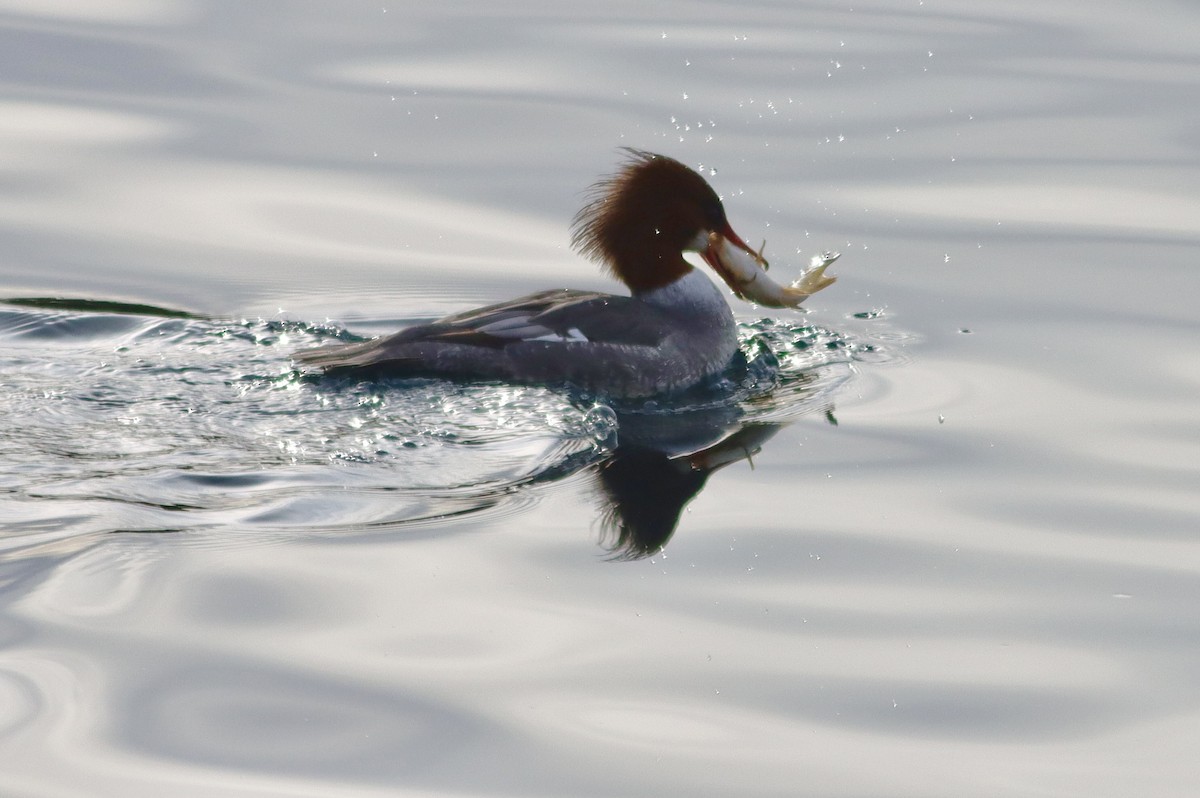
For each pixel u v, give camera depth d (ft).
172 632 27.61
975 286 51.75
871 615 29.66
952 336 47.60
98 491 34.04
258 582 29.66
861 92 69.00
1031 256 54.19
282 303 50.49
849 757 25.11
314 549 31.30
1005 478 36.70
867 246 55.06
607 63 72.33
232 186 60.08
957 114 66.85
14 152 62.18
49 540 31.27
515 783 24.02
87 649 26.89
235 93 68.80
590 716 25.84
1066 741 25.70
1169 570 31.94
